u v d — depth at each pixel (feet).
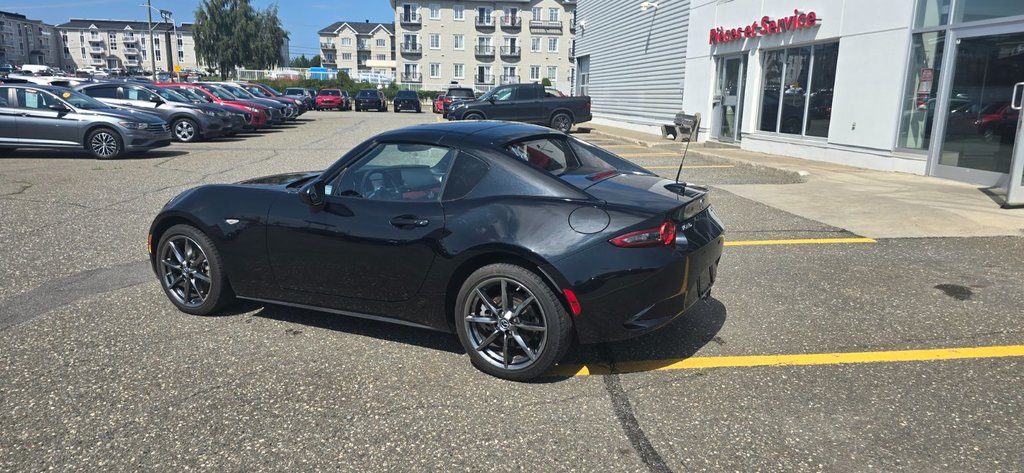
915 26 35.24
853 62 39.60
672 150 52.70
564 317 11.60
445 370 12.70
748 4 50.06
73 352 13.41
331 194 13.79
